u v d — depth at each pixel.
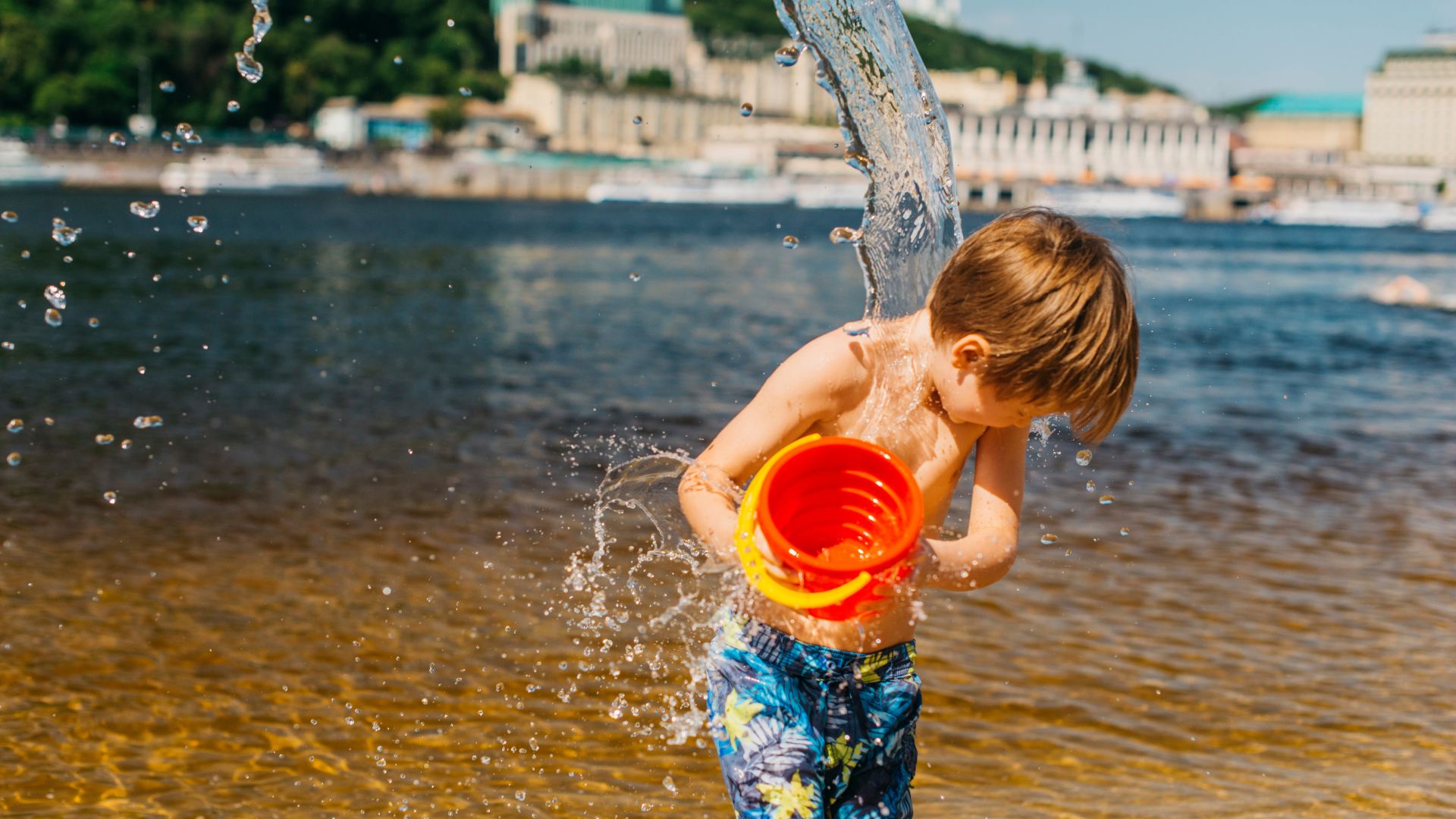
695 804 3.20
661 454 3.07
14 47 102.81
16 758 3.32
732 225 66.12
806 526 1.89
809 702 2.03
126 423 8.09
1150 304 22.80
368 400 9.33
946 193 2.40
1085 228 1.95
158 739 3.46
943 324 1.95
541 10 150.38
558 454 7.39
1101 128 134.25
